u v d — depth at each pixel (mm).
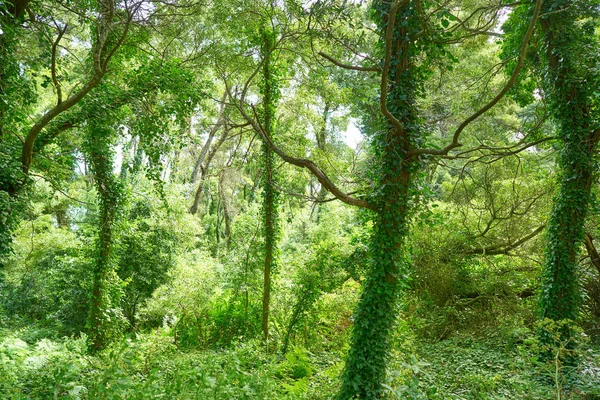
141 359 7645
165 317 11906
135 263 15156
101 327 11539
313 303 11375
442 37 6625
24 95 7840
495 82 12031
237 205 24031
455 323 11234
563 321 6285
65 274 14445
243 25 9859
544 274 8539
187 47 10539
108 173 11461
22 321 15641
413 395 5082
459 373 7594
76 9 8078
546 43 8453
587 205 8258
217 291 12680
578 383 6531
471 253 12156
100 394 4438
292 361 8562
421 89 6727
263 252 11609
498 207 11820
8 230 7738
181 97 9289
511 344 8828
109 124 9188
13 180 7832
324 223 16125
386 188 6520
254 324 11375
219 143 20969
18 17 7457
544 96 8844
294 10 7145
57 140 10039
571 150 8203
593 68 7797
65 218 20094
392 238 6512
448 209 12250
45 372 6242
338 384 6914
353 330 6621
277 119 11469
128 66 11312
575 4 7996
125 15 8250
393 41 6512
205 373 5043
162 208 15555
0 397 5492
